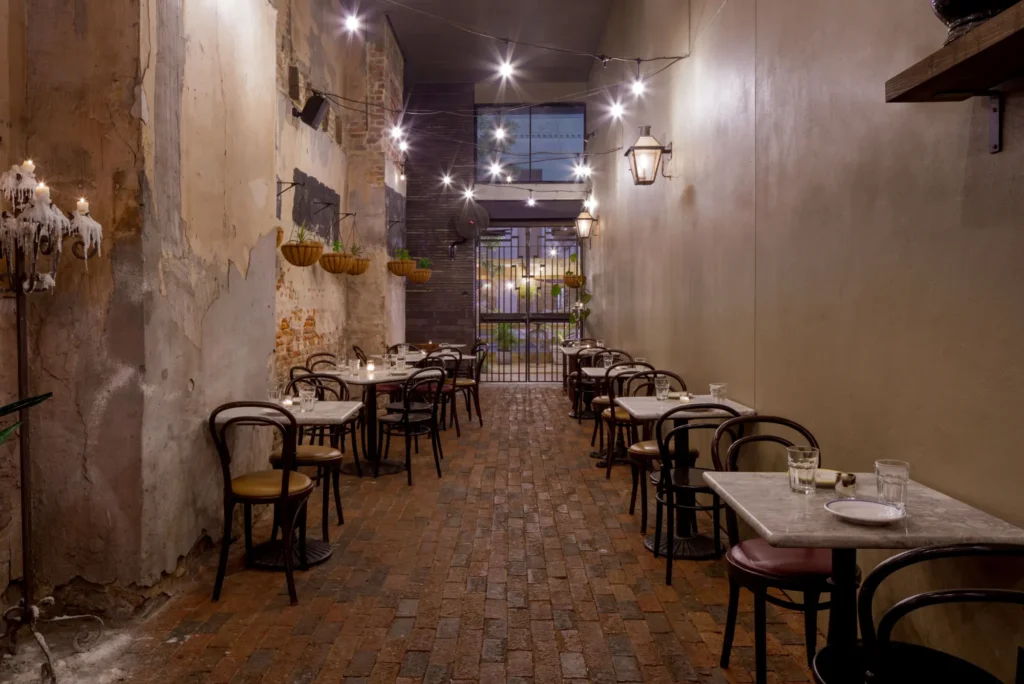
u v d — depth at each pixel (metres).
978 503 2.15
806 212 3.38
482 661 2.82
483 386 12.20
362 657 2.85
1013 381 1.99
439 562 3.92
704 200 5.21
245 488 3.45
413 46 11.15
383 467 6.18
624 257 8.86
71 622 3.13
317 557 3.91
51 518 3.17
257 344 4.54
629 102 8.54
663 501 3.92
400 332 11.46
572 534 4.40
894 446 2.62
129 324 3.16
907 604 1.60
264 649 2.91
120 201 3.16
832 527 2.03
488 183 13.23
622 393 7.45
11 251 2.69
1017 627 1.95
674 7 6.16
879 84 2.69
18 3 3.14
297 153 7.52
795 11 3.49
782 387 3.71
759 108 4.02
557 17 10.22
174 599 3.40
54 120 3.16
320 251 6.86
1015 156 1.97
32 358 3.16
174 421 3.46
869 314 2.79
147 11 3.19
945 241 2.29
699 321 5.36
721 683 2.65
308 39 7.91
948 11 1.95
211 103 3.86
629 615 3.25
